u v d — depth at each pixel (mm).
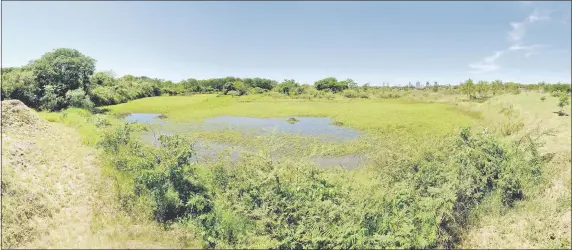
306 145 19812
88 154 15125
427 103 45125
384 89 69812
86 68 38844
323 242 8773
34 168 12547
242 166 12070
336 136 22516
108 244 8359
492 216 10289
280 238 9164
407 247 8531
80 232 9125
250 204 10211
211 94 66125
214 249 9055
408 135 21875
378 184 11094
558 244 9016
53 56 36531
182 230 9430
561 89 41031
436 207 9500
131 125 18047
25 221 9352
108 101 44469
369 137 21875
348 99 54875
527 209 10641
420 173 11422
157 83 68562
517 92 43875
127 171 12477
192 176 11266
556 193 11414
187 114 34500
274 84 81312
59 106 33531
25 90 32188
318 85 70562
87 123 22016
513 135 17750
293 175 11242
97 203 10758
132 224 9648
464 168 11539
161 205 10328
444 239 9117
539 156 13211
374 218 9359
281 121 29797
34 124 17953
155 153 12406
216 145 19922
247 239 9062
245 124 27922
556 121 20172
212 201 10469
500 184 11164
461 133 14180
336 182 10969
